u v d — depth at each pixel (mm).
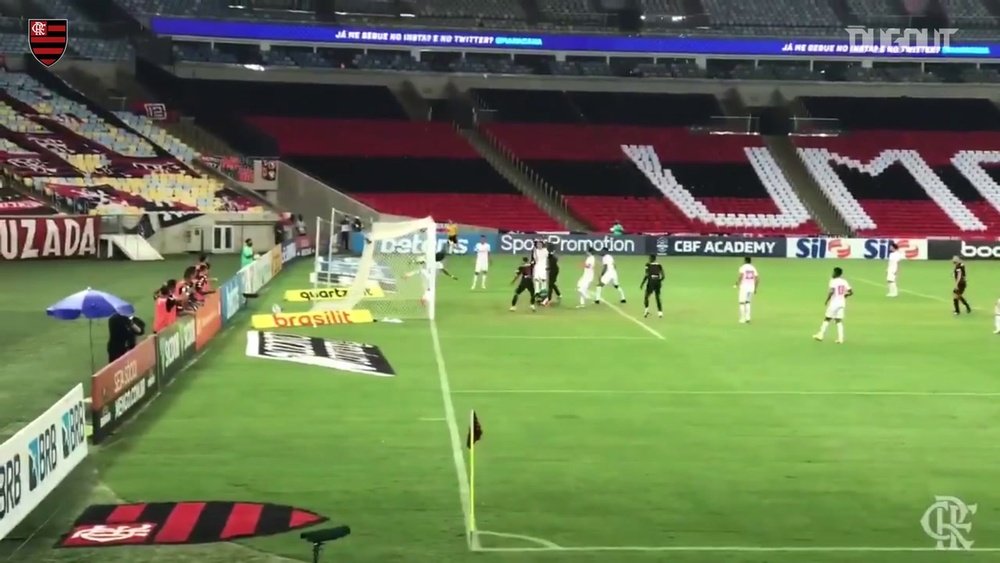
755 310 44031
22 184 64625
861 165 88688
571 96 92938
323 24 78562
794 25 90312
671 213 82062
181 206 67875
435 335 35719
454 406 24188
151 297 43219
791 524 16109
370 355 31281
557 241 74625
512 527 15812
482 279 52125
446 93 89938
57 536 15188
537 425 22375
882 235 81250
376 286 44031
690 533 15648
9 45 78125
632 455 20031
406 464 19172
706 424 22688
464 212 78938
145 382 23953
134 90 80562
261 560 14281
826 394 26141
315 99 87438
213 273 55219
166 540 15016
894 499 17438
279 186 75875
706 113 93250
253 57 84375
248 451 19969
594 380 27688
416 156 83812
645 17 88938
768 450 20531
